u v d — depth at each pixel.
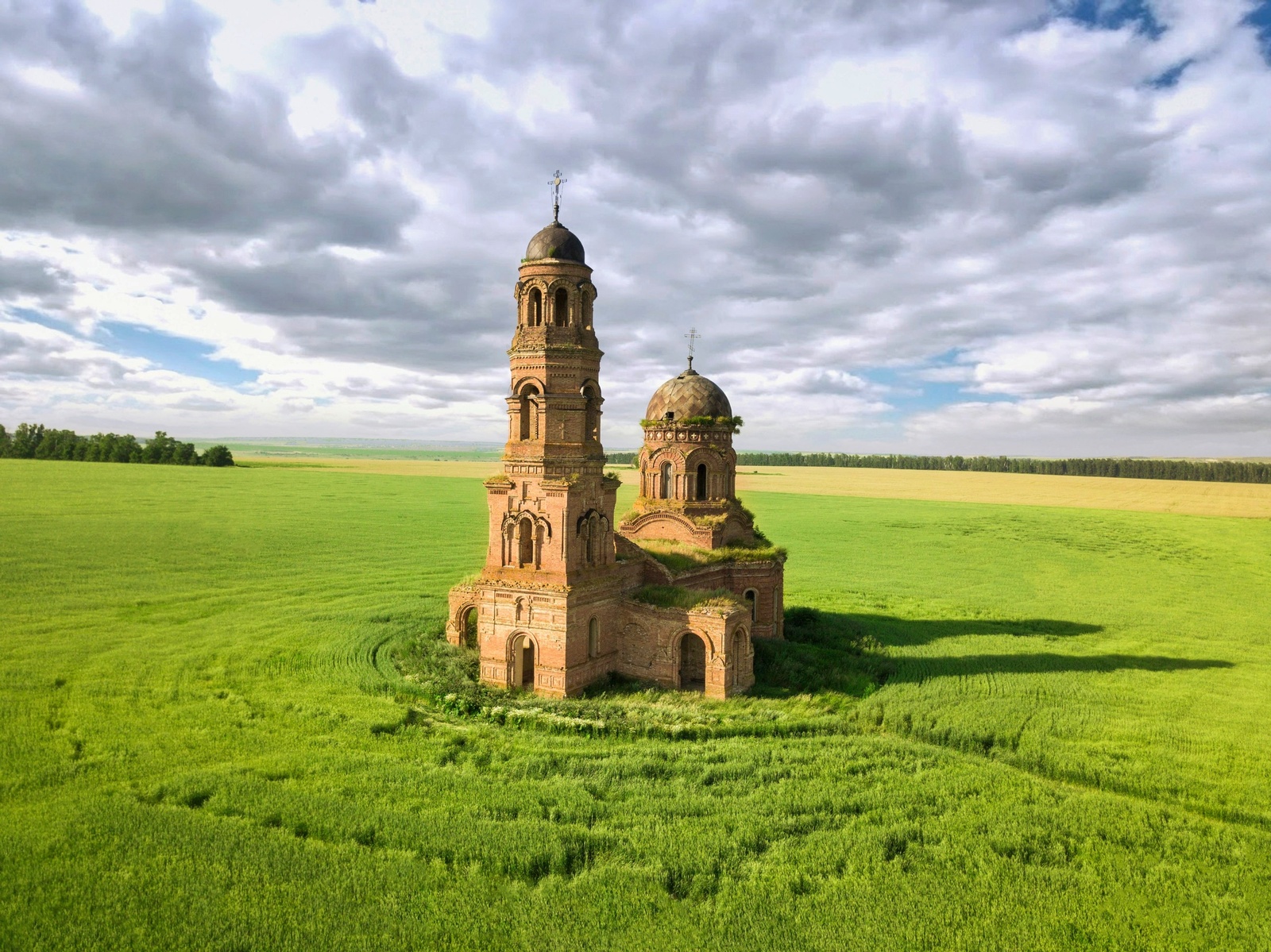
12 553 70.94
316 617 53.34
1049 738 33.78
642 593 43.00
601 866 22.77
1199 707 38.62
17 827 24.03
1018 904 21.41
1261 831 25.78
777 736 34.06
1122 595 71.94
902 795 27.69
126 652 43.78
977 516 133.25
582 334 40.22
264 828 24.47
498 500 40.97
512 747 31.56
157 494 122.62
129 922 19.92
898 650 49.72
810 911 21.00
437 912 20.59
